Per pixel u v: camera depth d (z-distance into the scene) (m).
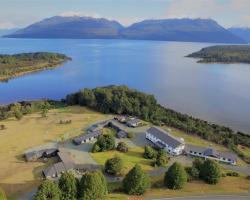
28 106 120.12
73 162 74.38
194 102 149.62
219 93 170.25
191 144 91.12
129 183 60.72
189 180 67.38
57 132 96.19
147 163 77.19
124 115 115.81
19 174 69.94
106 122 104.12
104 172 71.44
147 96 124.38
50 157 79.06
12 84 185.00
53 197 53.72
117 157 71.06
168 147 84.44
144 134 97.00
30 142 87.94
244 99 158.12
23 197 60.72
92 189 56.28
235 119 126.12
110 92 123.88
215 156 81.12
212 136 97.19
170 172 63.78
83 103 126.25
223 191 63.66
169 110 124.81
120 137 92.94
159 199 59.38
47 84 185.88
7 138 90.31
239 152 88.06
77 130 98.56
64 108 122.94
